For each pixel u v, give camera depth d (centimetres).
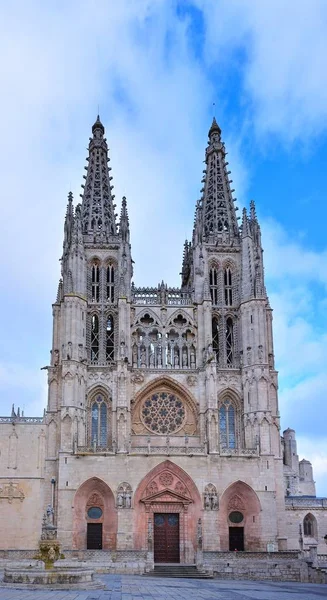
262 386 10594
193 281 11606
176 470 10075
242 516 10131
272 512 9975
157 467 10012
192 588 5909
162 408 10831
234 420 10825
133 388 10706
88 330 11062
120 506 9725
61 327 10994
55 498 9900
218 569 8231
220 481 10025
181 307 11300
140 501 9925
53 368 10744
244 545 9988
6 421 10275
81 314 10850
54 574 5497
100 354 10906
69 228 11712
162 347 11038
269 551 9231
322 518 11738
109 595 4662
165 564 9056
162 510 9969
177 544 9888
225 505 10106
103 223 11800
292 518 11650
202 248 11612
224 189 12450
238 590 5716
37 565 6981
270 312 11650
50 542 6122
